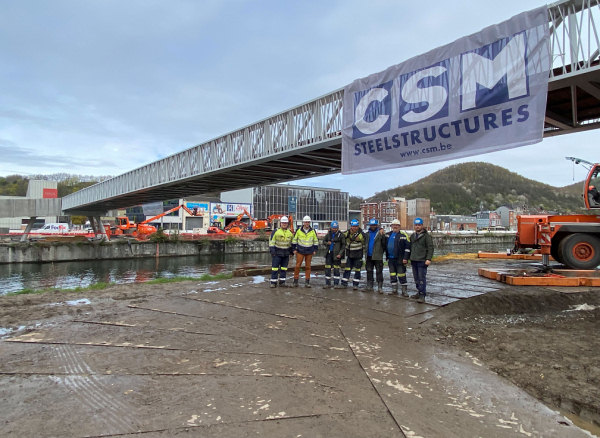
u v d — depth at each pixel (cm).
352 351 499
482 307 771
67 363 439
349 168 1207
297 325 619
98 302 790
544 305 791
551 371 438
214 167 2406
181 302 788
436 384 402
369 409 338
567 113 1151
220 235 5481
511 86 807
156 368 426
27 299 823
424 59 988
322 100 1542
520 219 1180
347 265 1001
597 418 335
